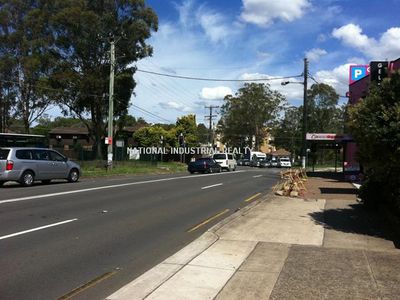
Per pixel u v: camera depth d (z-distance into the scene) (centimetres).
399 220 1120
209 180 2958
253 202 1753
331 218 1316
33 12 5056
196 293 651
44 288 689
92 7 5203
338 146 4706
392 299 615
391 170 1075
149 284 696
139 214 1406
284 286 674
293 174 2247
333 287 666
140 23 5188
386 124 1018
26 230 1102
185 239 1060
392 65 1964
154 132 7312
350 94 3556
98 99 5156
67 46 5088
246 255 873
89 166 4209
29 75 5034
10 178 2169
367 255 862
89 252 914
